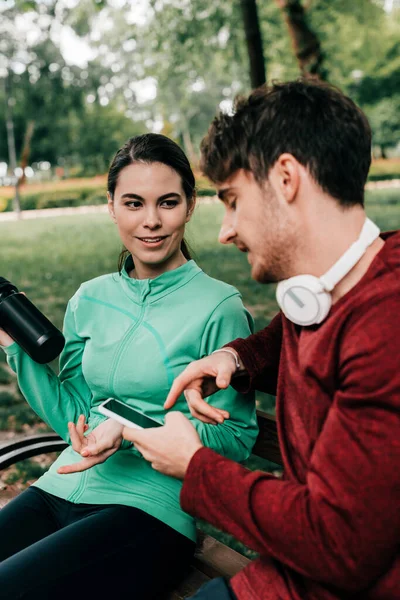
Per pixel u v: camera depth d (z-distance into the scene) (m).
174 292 1.72
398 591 0.96
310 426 1.08
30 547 1.44
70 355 1.89
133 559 1.46
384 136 40.84
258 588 1.12
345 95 1.08
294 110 1.03
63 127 43.22
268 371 1.51
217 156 1.10
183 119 51.28
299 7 10.23
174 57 13.91
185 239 2.03
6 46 32.75
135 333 1.72
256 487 1.03
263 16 13.59
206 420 1.32
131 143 1.69
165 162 1.65
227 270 9.08
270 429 1.78
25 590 1.33
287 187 1.04
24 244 14.92
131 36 14.28
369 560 0.91
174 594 1.55
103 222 21.61
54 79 35.78
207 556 1.65
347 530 0.91
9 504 1.70
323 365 1.02
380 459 0.89
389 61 33.16
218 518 1.06
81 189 37.78
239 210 1.11
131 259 1.85
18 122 41.56
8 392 4.32
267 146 1.04
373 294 0.97
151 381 1.67
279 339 1.53
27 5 12.39
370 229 1.06
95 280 1.88
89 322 1.81
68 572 1.38
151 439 1.19
